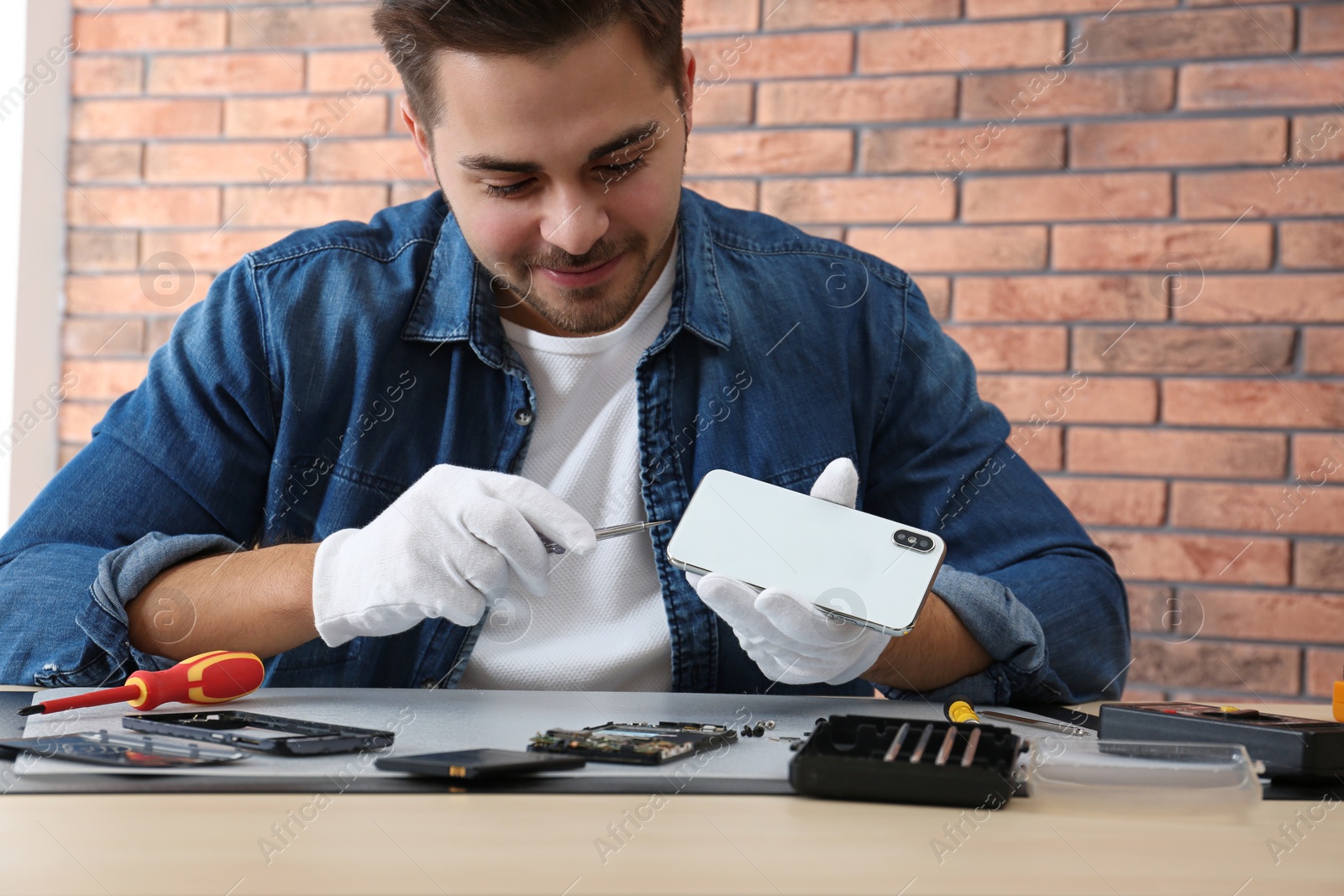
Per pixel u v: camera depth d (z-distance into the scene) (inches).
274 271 44.9
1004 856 19.1
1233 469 82.3
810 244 49.7
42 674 36.7
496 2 32.7
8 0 92.4
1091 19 83.7
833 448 45.8
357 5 92.2
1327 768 24.5
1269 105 81.7
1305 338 81.3
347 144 92.4
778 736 28.6
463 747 26.1
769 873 17.9
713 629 43.1
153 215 94.1
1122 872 18.4
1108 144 83.6
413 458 44.4
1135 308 83.4
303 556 36.3
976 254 85.1
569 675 42.4
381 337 44.4
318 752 24.6
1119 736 28.2
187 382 43.9
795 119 86.8
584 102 34.1
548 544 33.8
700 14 87.7
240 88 93.1
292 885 16.9
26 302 93.4
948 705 33.4
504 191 36.7
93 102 94.4
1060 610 39.3
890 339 48.2
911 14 85.4
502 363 44.4
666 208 38.3
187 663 31.1
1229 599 82.3
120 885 16.7
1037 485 46.5
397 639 42.9
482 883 17.1
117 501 42.5
